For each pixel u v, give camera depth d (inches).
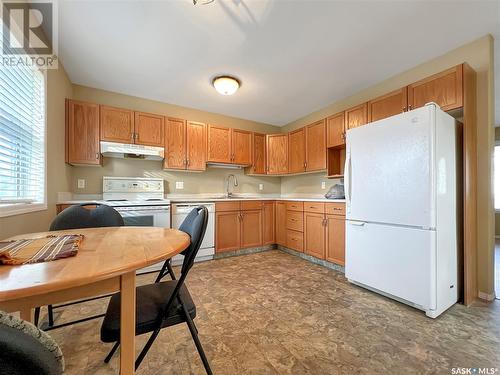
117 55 88.5
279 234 145.2
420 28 75.0
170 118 127.6
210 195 152.5
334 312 69.2
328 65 96.1
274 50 86.0
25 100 66.0
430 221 65.8
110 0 62.8
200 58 90.8
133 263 28.9
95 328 60.4
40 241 39.6
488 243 77.5
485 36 78.9
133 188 124.1
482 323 63.2
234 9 66.5
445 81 80.2
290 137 156.1
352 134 88.4
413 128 70.0
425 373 45.7
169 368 47.0
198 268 110.7
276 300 77.0
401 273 72.1
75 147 102.6
